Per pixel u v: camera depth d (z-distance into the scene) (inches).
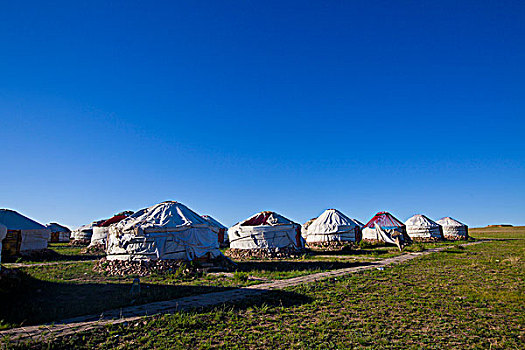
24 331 303.3
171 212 775.7
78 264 807.7
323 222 1398.9
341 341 285.0
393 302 406.3
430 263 772.0
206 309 373.4
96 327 313.0
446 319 341.1
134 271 656.4
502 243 1425.9
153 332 301.3
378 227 1563.7
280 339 288.7
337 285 512.1
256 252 1007.0
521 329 312.2
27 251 1029.8
